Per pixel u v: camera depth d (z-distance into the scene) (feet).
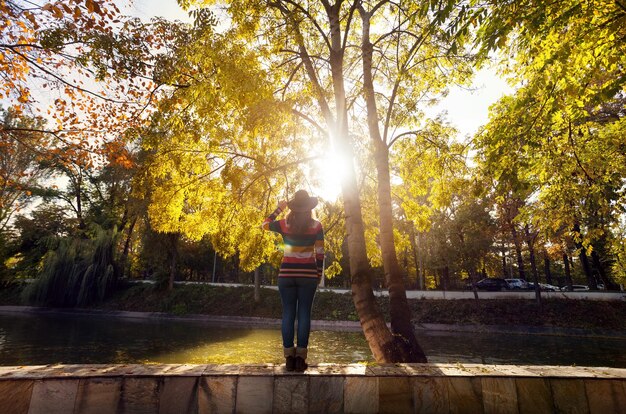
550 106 18.70
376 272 143.95
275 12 28.58
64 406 8.89
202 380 9.61
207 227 31.63
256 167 29.63
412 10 26.73
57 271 126.11
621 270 103.09
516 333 90.48
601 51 17.06
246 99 20.24
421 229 37.06
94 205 157.79
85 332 81.97
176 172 28.71
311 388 9.89
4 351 59.67
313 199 11.93
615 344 73.87
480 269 118.42
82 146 37.93
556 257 119.44
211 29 20.79
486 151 20.85
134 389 9.27
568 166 24.82
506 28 14.84
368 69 29.01
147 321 109.81
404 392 10.09
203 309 124.16
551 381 10.36
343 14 31.68
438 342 76.28
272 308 120.98
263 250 32.60
